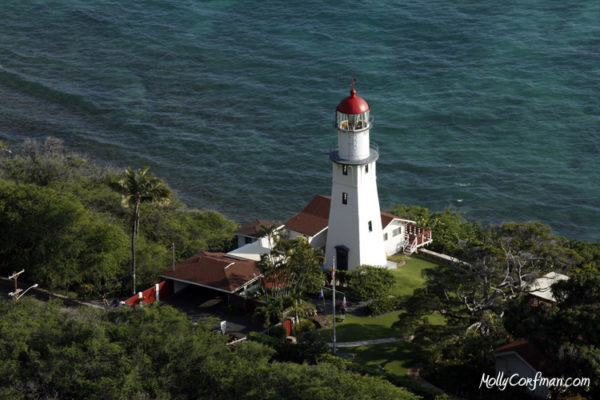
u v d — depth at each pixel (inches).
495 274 3147.1
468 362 2977.4
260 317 3339.1
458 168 6382.9
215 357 2514.8
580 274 2854.3
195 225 4717.0
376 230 3983.8
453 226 4626.0
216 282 3565.5
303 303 3543.3
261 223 4333.2
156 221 4515.3
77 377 2364.7
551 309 2773.1
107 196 4608.8
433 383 2915.8
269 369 2374.5
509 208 5900.6
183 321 2669.8
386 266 4084.6
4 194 3745.1
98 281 3690.9
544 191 6058.1
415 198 6053.2
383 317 3531.0
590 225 5684.1
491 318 3090.6
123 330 2556.6
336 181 3907.5
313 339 3053.6
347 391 2245.3
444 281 3216.0
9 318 2640.3
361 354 3166.8
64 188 4586.6
